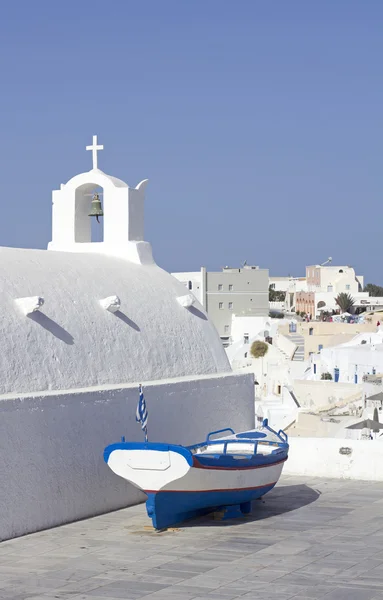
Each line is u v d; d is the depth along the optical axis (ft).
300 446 73.31
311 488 67.92
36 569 46.01
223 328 339.16
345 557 48.21
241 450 61.87
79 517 56.75
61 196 75.05
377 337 199.31
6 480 51.49
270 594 41.70
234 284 340.80
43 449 53.88
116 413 59.21
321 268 434.30
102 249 73.51
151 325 66.28
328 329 243.81
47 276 61.16
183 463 51.37
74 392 56.03
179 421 64.80
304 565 46.62
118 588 42.78
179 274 351.46
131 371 62.18
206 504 55.47
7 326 54.39
